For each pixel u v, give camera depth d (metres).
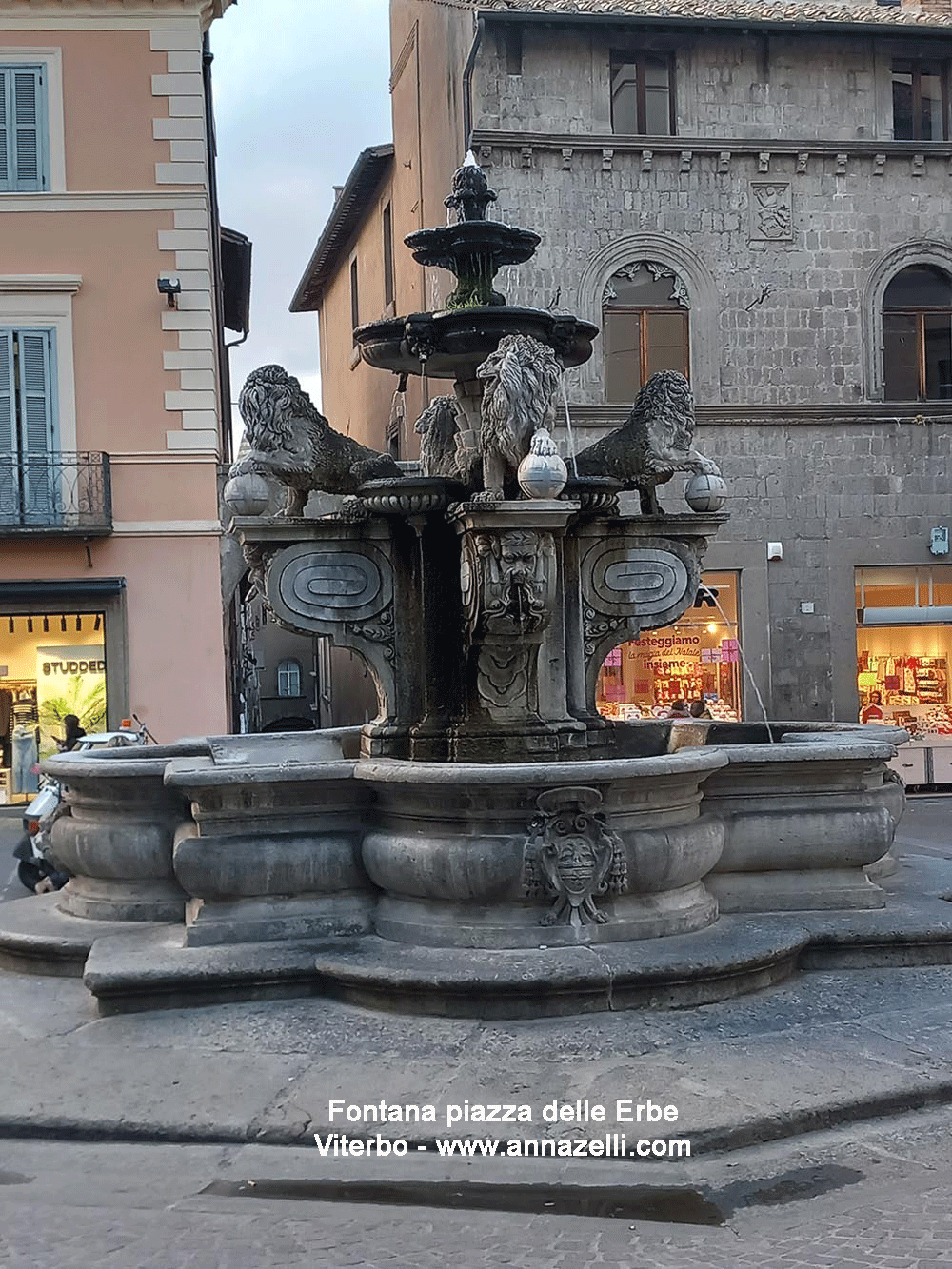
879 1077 5.48
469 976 6.26
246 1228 4.44
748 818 7.56
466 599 7.83
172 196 22.73
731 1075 5.51
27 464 22.27
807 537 23.30
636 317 23.16
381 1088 5.46
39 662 22.56
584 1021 6.24
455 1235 4.35
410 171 27.62
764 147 23.05
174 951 6.99
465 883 6.77
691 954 6.55
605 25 22.44
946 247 23.67
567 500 7.78
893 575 23.62
